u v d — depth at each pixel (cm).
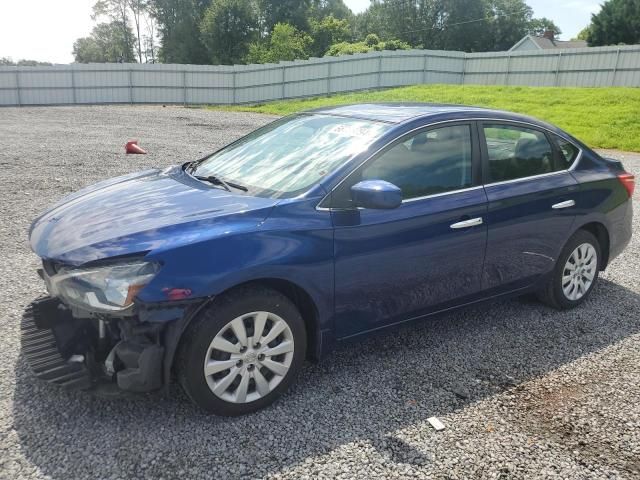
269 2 6438
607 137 1639
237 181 359
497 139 404
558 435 297
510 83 3014
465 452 280
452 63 3167
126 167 1021
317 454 274
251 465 264
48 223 329
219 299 289
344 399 324
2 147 1220
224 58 5538
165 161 1102
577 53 2748
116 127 1750
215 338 286
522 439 293
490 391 339
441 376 354
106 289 268
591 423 309
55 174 935
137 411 302
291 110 2702
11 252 548
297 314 313
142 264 270
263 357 305
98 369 295
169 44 6394
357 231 323
